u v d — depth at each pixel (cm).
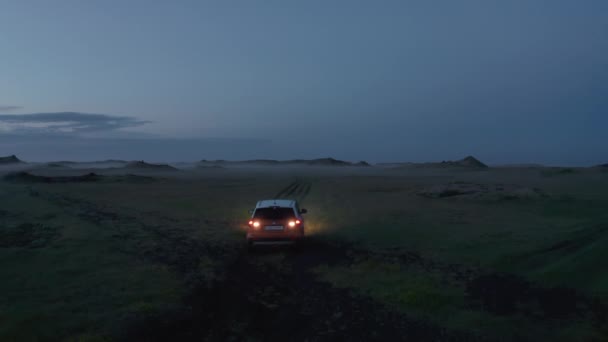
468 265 1030
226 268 1024
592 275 857
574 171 7338
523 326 636
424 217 1938
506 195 2688
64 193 3712
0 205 2564
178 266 1033
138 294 773
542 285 847
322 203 2778
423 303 738
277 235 1154
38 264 1016
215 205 2678
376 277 920
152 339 582
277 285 872
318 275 950
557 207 2217
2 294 765
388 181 6025
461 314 688
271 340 589
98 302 722
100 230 1595
